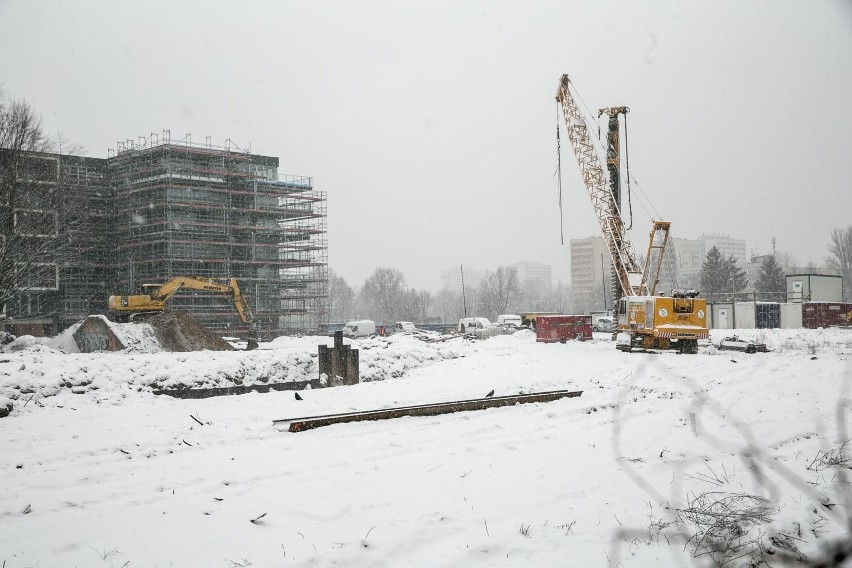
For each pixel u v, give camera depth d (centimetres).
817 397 1642
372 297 12862
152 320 3362
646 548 698
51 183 4297
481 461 1055
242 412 1575
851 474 936
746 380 2023
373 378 2723
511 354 3497
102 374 1995
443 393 1928
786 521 751
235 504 853
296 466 1030
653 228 4444
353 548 696
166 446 1193
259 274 8506
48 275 4528
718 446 1129
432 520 781
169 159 7788
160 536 746
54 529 776
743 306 6444
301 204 9175
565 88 4931
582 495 875
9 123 3803
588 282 17762
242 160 8456
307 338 5450
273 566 656
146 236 7775
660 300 3434
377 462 1053
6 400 1617
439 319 11750
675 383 1972
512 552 688
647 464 1027
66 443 1220
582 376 2367
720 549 692
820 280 6994
